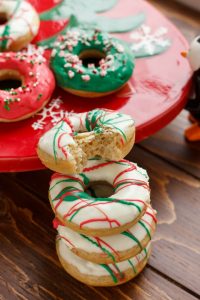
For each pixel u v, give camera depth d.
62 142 0.45
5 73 0.57
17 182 0.56
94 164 0.47
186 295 0.48
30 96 0.53
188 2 0.76
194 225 0.53
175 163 0.58
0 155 0.51
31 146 0.52
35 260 0.51
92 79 0.55
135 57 0.61
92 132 0.46
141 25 0.64
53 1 0.66
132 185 0.46
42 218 0.53
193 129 0.60
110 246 0.45
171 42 0.62
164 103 0.56
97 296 0.48
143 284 0.49
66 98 0.57
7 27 0.59
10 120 0.53
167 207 0.54
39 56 0.57
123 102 0.56
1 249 0.51
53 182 0.47
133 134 0.47
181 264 0.50
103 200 0.45
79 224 0.44
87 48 0.59
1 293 0.48
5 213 0.54
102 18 0.65
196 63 0.55
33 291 0.49
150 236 0.47
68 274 0.50
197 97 0.57
